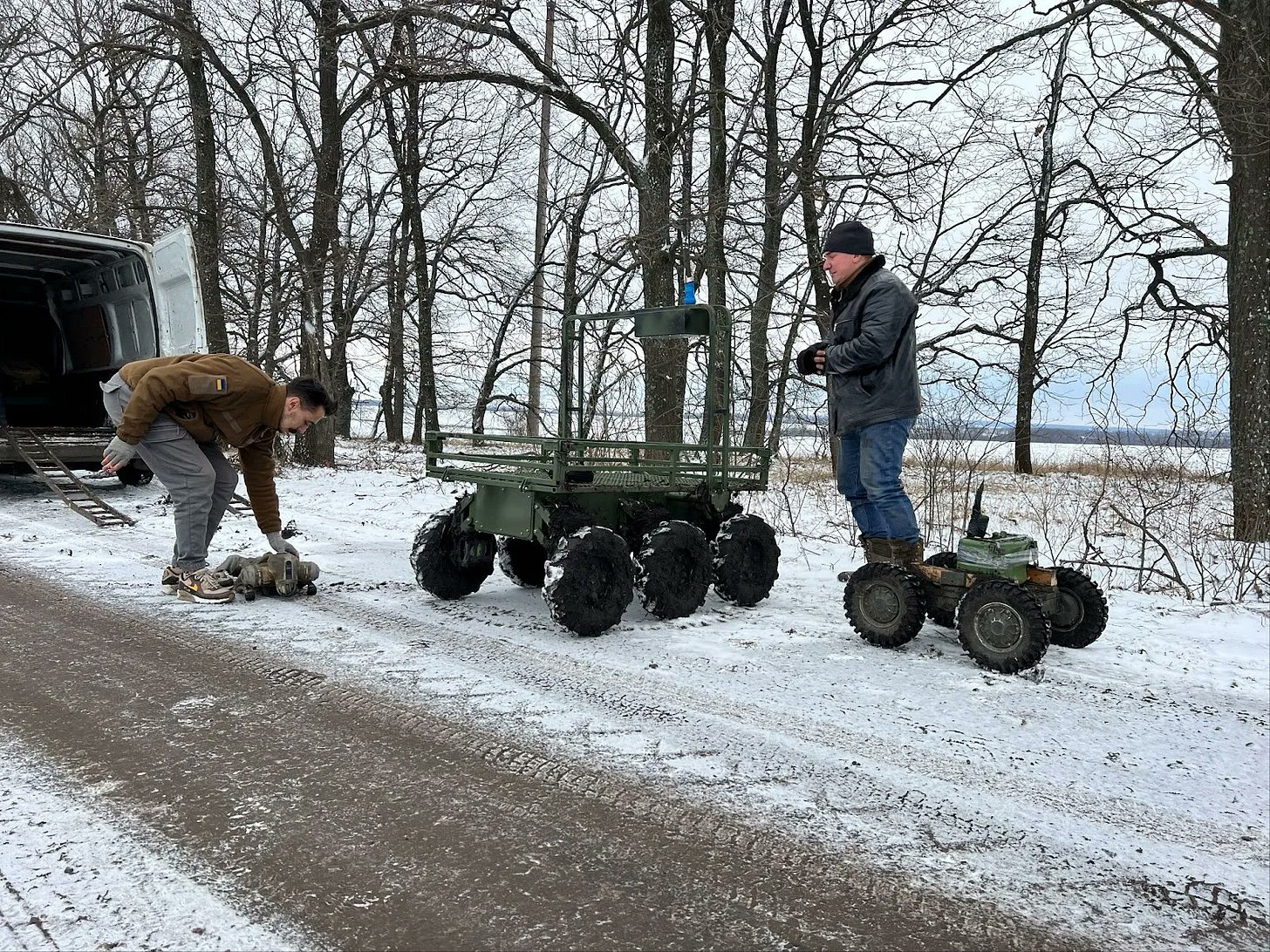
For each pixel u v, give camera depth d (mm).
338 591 5340
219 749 2861
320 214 14719
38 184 20094
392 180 21328
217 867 2123
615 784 2678
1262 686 3896
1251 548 6613
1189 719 3443
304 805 2477
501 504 4785
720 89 11469
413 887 2066
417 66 11406
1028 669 3930
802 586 5855
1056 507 10523
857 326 4457
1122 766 2943
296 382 5016
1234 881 2225
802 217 13398
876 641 4324
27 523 7609
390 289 22172
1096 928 1996
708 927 1947
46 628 4309
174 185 16500
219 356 5000
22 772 2645
